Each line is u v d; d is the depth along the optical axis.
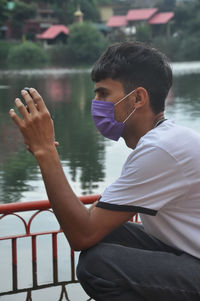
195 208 1.88
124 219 1.89
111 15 103.94
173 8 93.94
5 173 9.64
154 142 1.87
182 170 1.83
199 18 82.00
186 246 1.92
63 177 1.90
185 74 48.44
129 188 1.87
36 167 10.27
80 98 26.91
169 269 1.90
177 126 1.93
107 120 2.00
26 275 3.59
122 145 12.82
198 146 1.87
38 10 86.12
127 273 1.92
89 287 2.00
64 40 84.69
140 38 83.62
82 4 96.12
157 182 1.84
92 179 8.96
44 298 3.15
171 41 81.38
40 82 39.78
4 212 2.78
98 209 1.88
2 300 3.12
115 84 1.97
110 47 2.03
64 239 4.69
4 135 15.24
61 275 3.58
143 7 107.69
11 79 43.47
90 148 12.59
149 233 2.19
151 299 1.93
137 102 1.98
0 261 4.05
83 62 78.88
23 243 4.64
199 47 79.50
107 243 1.99
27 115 1.89
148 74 1.96
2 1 71.56
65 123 17.78
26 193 7.89
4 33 82.19
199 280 1.90
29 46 74.44
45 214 5.76
